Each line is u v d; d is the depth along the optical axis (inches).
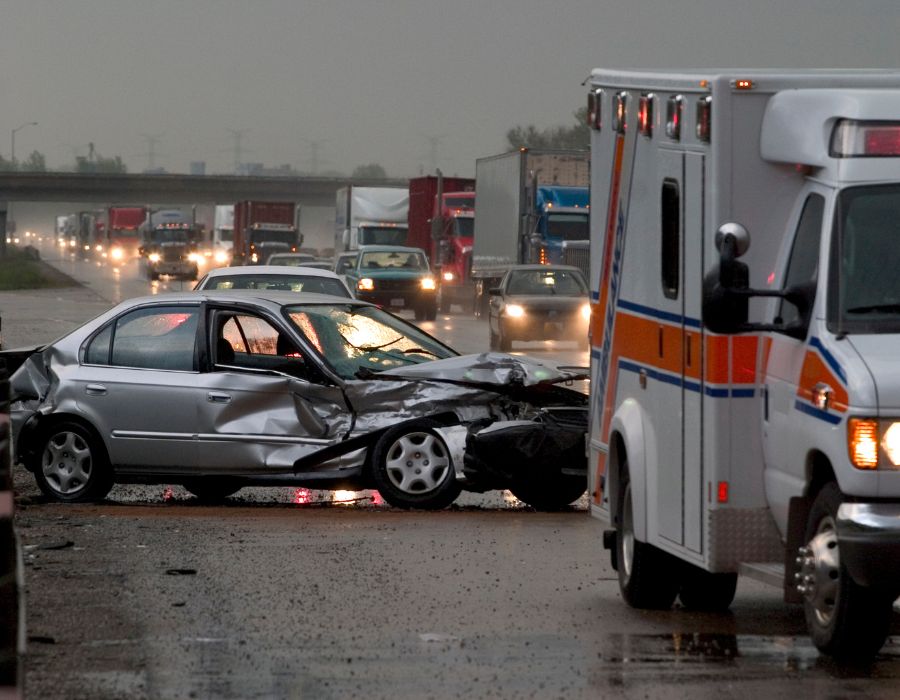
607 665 781.3
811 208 823.1
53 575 1026.7
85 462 1428.4
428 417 1363.2
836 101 812.0
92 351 1435.8
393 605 933.2
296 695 714.8
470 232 5989.2
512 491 1416.1
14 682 552.7
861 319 776.3
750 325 802.2
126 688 725.9
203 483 1531.7
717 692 722.8
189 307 1423.5
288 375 1392.7
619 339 1003.9
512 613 920.9
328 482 1375.5
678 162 894.4
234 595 958.4
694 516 860.6
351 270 5344.5
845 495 753.0
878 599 758.5
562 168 4938.5
